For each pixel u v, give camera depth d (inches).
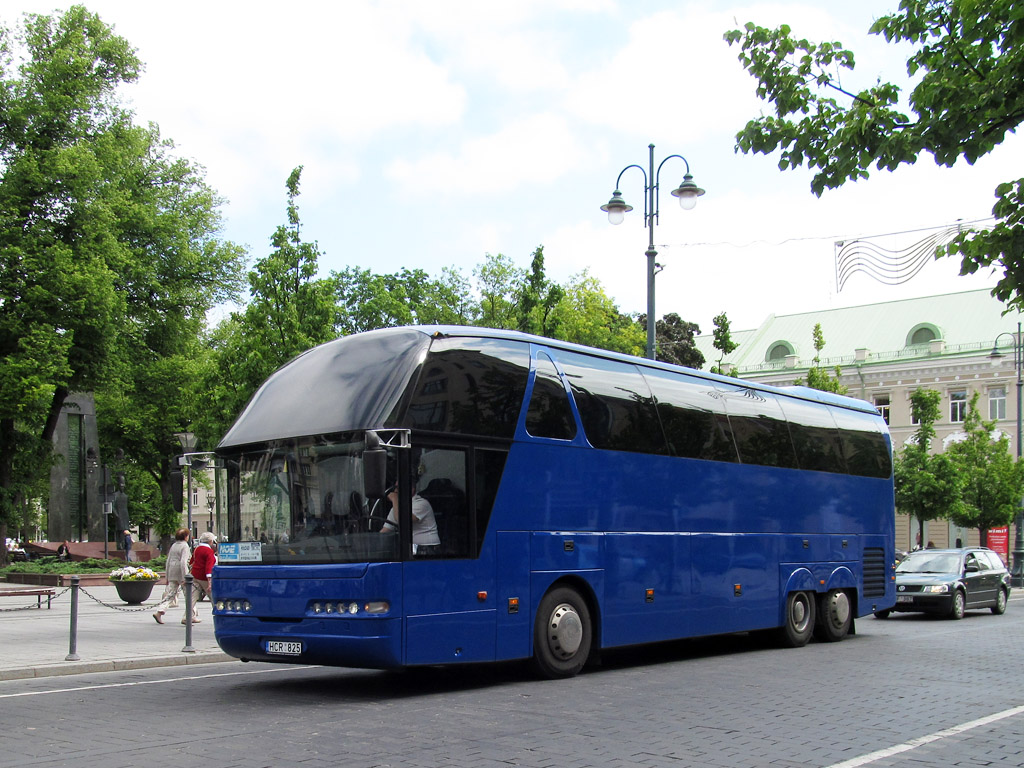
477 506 444.8
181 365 1829.5
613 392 533.6
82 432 1755.7
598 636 505.0
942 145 315.0
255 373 849.5
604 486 514.9
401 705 400.5
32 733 339.6
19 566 1385.3
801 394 720.3
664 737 327.9
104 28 1652.3
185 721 362.6
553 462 486.0
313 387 449.1
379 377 430.3
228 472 455.5
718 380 628.1
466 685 462.9
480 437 451.2
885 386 2711.6
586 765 284.4
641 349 2081.7
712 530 592.4
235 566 444.1
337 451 422.6
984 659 582.9
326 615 409.7
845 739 329.1
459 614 429.4
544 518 477.1
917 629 840.9
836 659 585.0
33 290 1471.5
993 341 2623.0
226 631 442.0
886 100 330.0
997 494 1786.4
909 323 2832.2
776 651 637.3
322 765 283.1
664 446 561.9
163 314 1809.8
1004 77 306.8
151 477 2428.6
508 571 454.6
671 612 552.4
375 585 402.6
